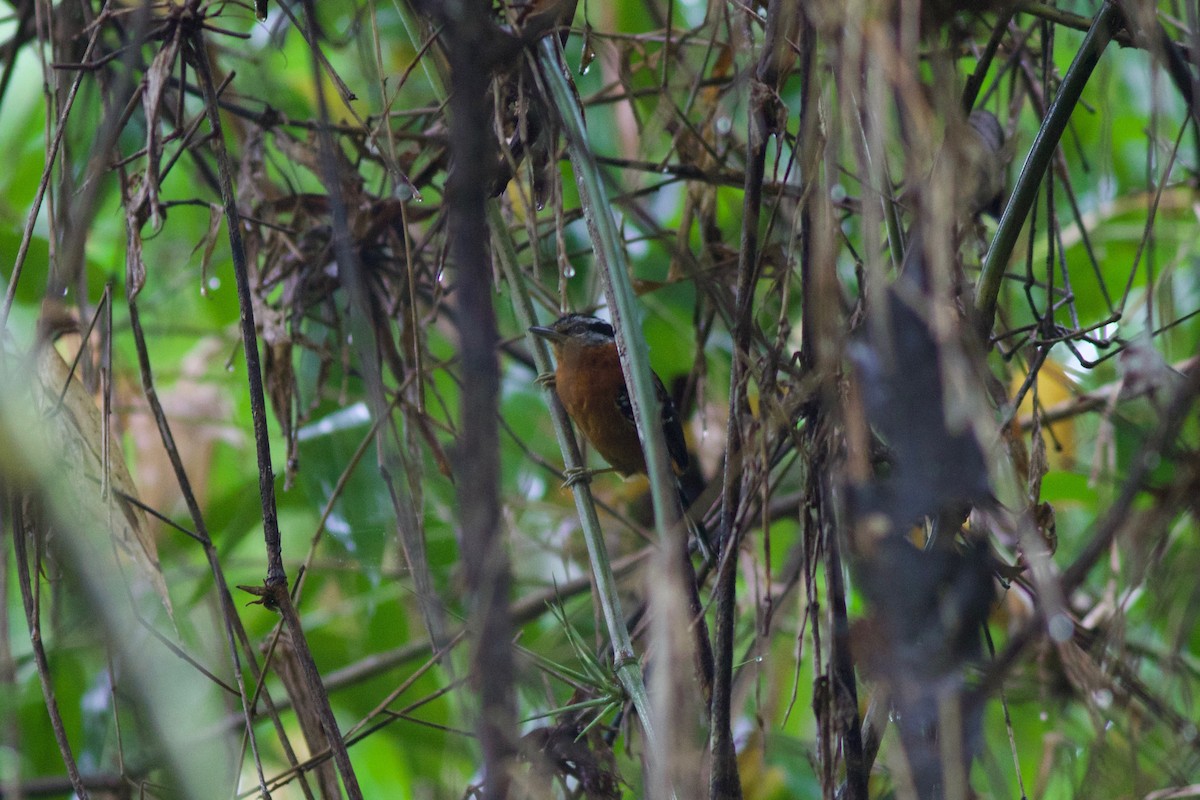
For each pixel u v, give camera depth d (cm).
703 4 1225
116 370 1144
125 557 747
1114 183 1203
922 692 491
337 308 968
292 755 627
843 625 598
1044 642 597
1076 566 504
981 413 475
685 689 479
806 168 575
